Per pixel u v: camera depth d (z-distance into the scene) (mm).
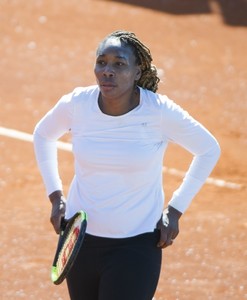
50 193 14969
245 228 27203
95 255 14016
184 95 46719
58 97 44594
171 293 21562
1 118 39906
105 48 13867
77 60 52750
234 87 49094
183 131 14117
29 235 25719
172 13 67438
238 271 23359
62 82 47656
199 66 54000
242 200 30484
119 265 13688
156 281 13867
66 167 33406
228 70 53344
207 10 68688
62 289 21656
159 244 14078
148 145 13945
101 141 13930
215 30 64188
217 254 24672
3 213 27812
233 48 59719
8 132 37875
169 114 13984
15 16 61250
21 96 44188
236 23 66375
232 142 38031
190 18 66562
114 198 13867
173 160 34812
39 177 32188
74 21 61906
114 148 13805
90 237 14016
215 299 21297
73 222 13930
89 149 13867
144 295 13570
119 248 13906
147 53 14188
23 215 27688
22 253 24172
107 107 13953
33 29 58938
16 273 22625
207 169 14391
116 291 13539
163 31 62500
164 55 56156
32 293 21328
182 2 69375
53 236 25719
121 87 13781
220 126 40719
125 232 13906
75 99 14203
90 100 14070
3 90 45125
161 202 14242
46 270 22922
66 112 14328
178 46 58938
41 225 26703
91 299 14414
